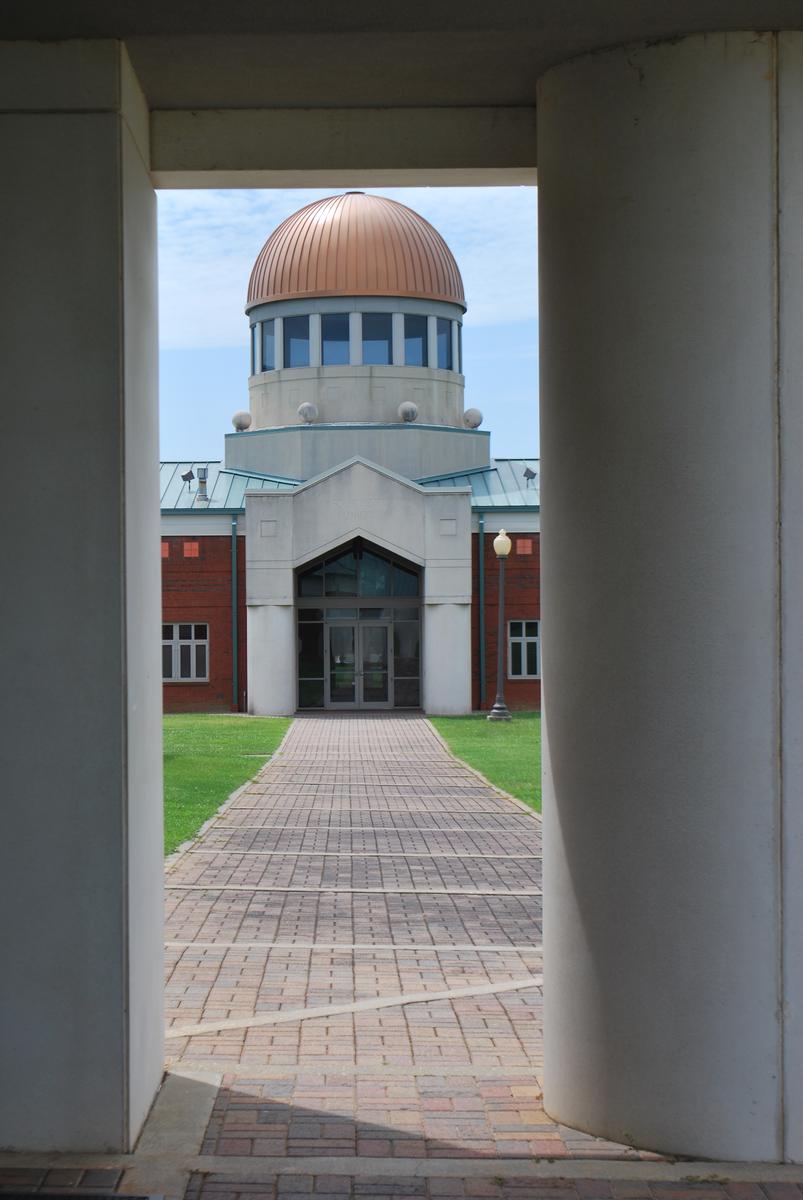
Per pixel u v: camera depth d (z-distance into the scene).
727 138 5.56
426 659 38.00
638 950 5.73
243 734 31.09
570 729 5.96
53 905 5.55
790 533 5.62
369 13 5.34
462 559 37.88
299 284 44.44
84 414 5.54
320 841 15.30
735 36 5.55
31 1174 5.32
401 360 44.31
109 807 5.54
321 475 37.97
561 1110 6.02
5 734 5.57
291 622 38.00
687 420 5.63
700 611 5.64
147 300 6.20
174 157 6.26
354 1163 5.50
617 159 5.68
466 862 13.88
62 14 5.29
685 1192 5.27
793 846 5.62
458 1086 6.54
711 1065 5.63
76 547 5.55
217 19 5.36
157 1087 6.37
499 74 5.96
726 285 5.59
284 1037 7.40
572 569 5.93
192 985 8.60
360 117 6.27
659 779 5.70
